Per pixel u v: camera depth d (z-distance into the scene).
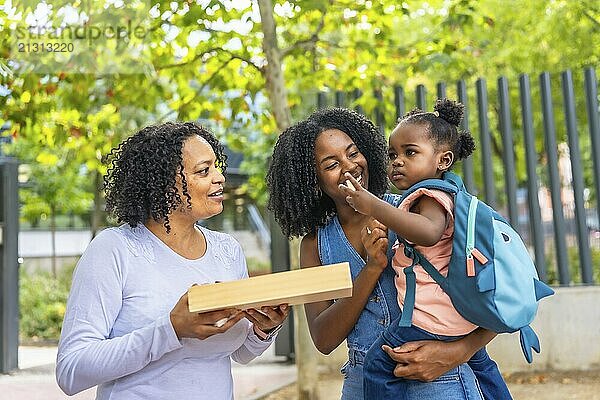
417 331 2.25
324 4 5.78
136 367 2.10
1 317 8.54
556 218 7.12
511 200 7.18
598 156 7.02
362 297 2.34
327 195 2.59
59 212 20.00
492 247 2.16
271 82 6.09
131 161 2.32
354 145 2.48
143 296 2.22
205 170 2.32
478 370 2.45
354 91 7.39
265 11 6.05
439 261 2.25
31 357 9.75
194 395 2.25
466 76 9.92
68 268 16.44
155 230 2.36
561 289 6.95
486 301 2.11
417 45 7.01
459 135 2.58
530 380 6.62
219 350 2.32
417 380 2.30
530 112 7.23
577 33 9.96
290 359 8.34
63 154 11.80
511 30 10.52
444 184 2.29
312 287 1.95
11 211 8.71
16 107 6.11
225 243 2.51
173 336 2.07
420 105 7.09
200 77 7.16
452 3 6.96
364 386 2.34
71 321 2.16
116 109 6.69
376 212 2.19
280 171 2.56
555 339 6.94
